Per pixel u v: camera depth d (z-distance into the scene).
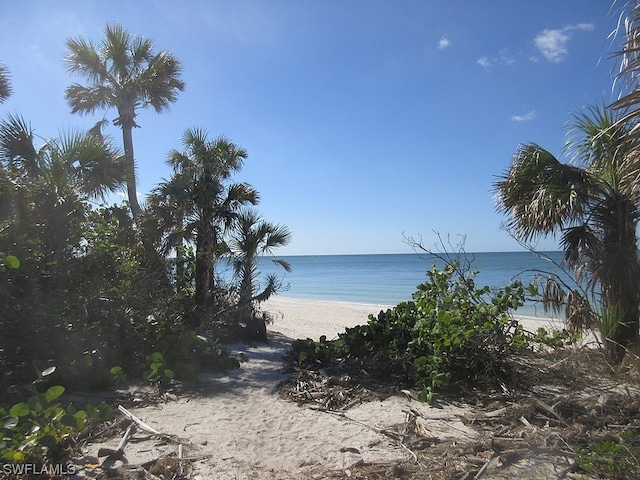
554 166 6.43
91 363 5.25
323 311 18.95
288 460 3.64
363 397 5.21
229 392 5.48
